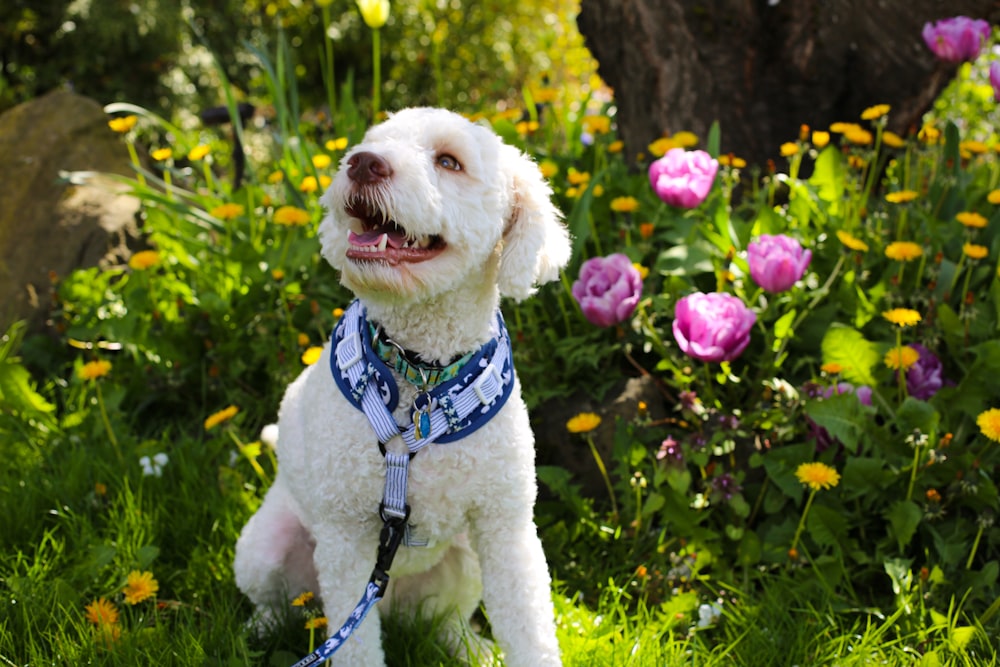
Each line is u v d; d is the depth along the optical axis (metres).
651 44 4.72
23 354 4.38
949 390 3.25
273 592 2.89
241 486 3.40
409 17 10.75
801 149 4.08
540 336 3.72
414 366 2.35
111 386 4.04
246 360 4.07
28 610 2.79
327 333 3.95
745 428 3.33
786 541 3.15
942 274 3.51
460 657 2.78
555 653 2.46
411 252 2.23
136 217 5.03
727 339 3.17
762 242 3.30
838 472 3.32
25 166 5.21
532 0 11.30
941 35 4.10
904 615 2.88
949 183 3.87
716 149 3.96
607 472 3.46
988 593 2.95
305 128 6.59
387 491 2.35
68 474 3.49
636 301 3.36
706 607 2.92
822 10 4.50
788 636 2.82
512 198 2.42
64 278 4.71
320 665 2.65
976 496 3.07
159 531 3.24
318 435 2.43
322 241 2.38
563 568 3.20
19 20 9.03
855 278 3.62
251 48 4.80
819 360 3.52
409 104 10.41
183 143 5.33
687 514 3.12
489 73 10.47
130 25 9.00
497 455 2.38
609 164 4.58
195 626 2.85
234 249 4.10
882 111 4.05
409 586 2.88
